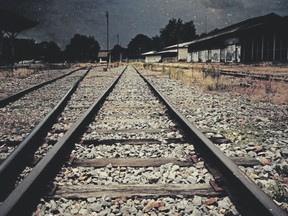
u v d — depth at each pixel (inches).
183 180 119.5
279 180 122.5
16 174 129.2
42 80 677.9
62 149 145.2
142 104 319.9
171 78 745.0
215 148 134.9
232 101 347.6
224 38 1736.0
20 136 198.4
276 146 168.4
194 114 266.4
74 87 464.1
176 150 159.5
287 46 1166.3
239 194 103.2
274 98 343.6
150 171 132.0
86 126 213.5
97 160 142.7
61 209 98.1
